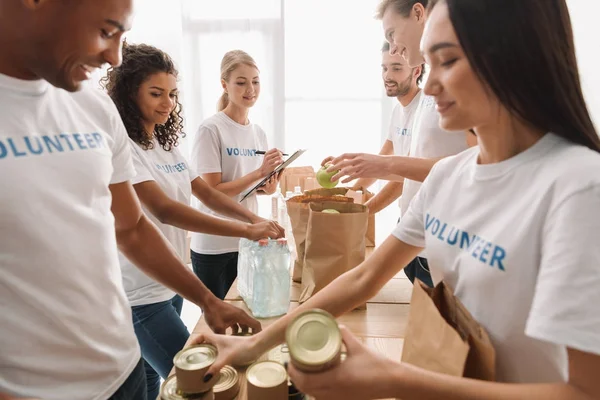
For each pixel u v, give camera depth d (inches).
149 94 57.4
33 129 27.4
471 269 22.6
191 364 27.5
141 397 37.3
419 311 24.5
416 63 55.4
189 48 134.0
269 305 44.9
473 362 21.1
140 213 41.8
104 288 31.9
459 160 26.3
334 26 132.2
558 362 20.7
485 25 18.8
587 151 19.7
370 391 19.6
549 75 19.3
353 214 46.0
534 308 18.3
